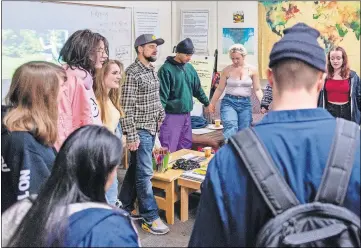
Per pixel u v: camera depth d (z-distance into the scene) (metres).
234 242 0.97
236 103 4.43
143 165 3.12
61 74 1.84
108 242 0.94
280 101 1.00
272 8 5.18
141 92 3.00
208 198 0.99
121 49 4.84
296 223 0.89
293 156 0.92
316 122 0.95
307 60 0.96
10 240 1.06
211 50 5.71
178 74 3.93
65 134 2.16
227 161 0.97
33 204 1.07
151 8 5.27
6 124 1.64
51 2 3.92
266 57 5.31
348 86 3.60
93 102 2.45
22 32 3.68
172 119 4.02
